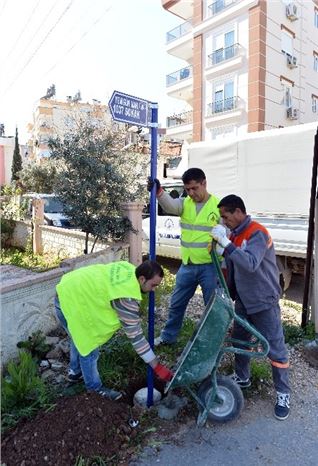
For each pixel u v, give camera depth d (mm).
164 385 3367
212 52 23297
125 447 2662
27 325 3834
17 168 34219
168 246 7820
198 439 2777
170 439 2764
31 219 9352
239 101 22234
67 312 2881
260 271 2906
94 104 17297
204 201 3695
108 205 6094
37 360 3621
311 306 4664
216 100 23484
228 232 3318
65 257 7961
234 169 6680
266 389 3424
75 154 6023
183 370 2717
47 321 4105
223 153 6816
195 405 3102
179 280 3867
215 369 2799
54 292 4172
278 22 22344
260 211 6352
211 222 3621
